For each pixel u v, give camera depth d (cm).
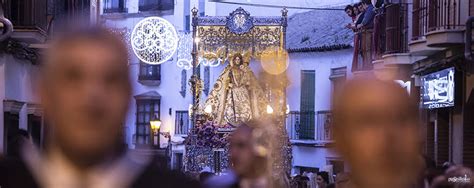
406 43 1911
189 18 3581
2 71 1650
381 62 1931
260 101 2303
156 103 3691
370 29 2358
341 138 238
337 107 239
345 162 244
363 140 233
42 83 215
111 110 213
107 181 225
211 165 2145
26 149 233
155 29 2586
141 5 3669
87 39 214
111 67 213
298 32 3284
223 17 2323
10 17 1728
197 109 2316
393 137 231
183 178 254
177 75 3619
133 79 221
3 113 1656
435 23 1551
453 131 1599
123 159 232
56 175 222
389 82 237
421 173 310
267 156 329
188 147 2181
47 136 222
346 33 3019
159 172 245
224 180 338
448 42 1410
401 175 233
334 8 3225
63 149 217
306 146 3053
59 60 213
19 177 226
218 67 3400
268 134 333
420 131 238
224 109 2306
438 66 1630
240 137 328
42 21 1869
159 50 2603
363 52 2378
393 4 1928
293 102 3141
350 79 240
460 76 1512
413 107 236
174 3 3616
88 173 223
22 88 1786
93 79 212
